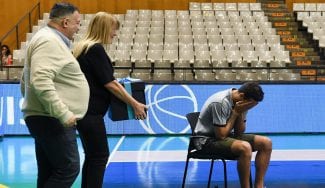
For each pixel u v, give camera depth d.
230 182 5.33
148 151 7.09
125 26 12.56
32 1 13.50
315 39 12.30
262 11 13.52
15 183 5.29
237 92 4.17
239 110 4.15
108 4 13.78
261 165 4.27
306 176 5.61
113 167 6.08
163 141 7.84
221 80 8.89
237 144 4.03
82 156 6.54
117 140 7.95
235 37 11.98
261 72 9.90
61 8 3.17
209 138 4.19
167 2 13.91
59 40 3.08
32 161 6.44
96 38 3.66
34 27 12.29
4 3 13.39
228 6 13.84
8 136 8.22
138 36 11.88
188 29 12.34
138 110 3.64
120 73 9.53
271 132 8.31
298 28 13.27
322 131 8.42
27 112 3.14
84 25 12.44
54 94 2.92
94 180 3.56
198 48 11.40
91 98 3.54
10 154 6.91
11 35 13.30
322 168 6.03
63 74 3.07
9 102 8.27
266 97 8.42
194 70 9.78
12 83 8.32
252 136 4.32
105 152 3.62
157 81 8.44
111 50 11.16
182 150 7.14
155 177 5.57
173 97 8.38
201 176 5.62
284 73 9.95
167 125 8.35
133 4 13.86
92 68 3.54
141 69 9.44
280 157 6.68
